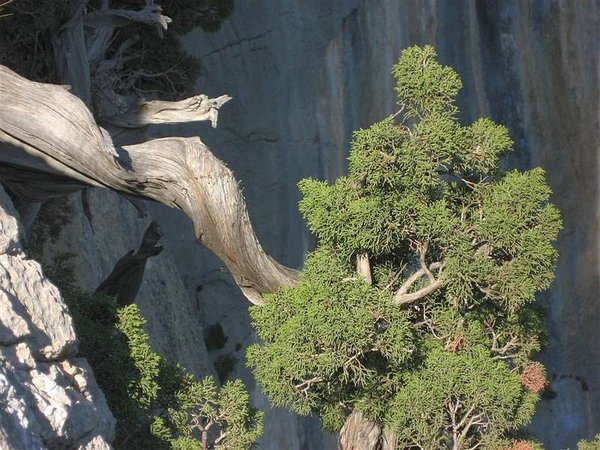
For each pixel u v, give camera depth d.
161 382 70.19
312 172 161.38
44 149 77.88
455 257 72.12
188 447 68.56
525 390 77.81
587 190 176.00
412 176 71.94
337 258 73.00
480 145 74.31
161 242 139.50
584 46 174.38
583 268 176.38
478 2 170.88
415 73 73.31
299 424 154.38
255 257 83.44
